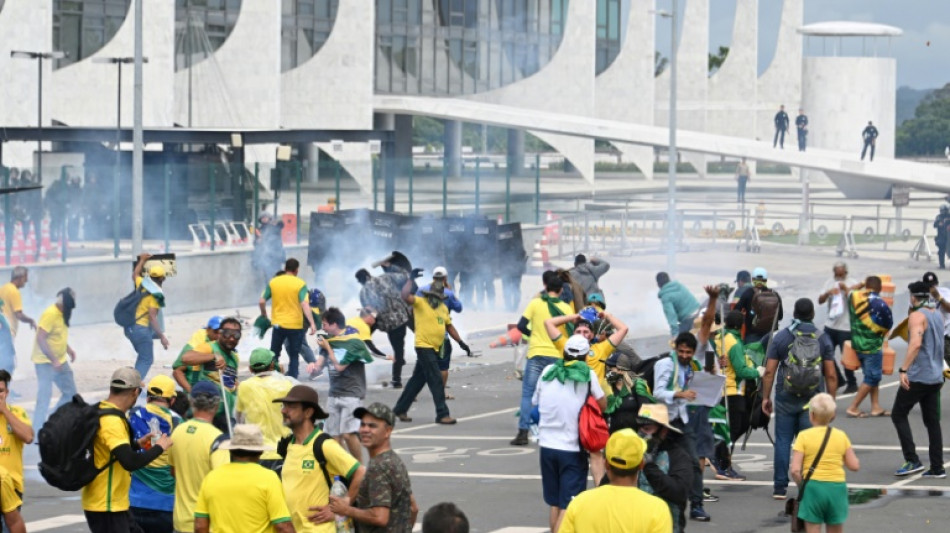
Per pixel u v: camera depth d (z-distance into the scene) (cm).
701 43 14538
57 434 1502
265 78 9819
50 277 4188
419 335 2798
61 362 2697
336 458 1432
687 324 3055
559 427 1780
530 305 2444
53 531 1895
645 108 13262
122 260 4444
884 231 8288
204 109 9856
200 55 9844
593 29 12431
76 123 8956
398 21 12150
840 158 9719
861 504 2069
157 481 1650
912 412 2912
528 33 13362
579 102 12431
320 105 10944
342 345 2192
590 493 1212
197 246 4831
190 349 2097
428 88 12431
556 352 2414
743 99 14938
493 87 13012
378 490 1366
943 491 2164
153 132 6034
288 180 5259
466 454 2477
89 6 8944
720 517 1973
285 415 1459
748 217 7106
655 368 1933
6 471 1569
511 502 2073
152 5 8800
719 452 2241
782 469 2083
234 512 1350
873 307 2778
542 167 14912
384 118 11794
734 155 10019
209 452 1515
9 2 7625
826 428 1688
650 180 13562
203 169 4888
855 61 14700
